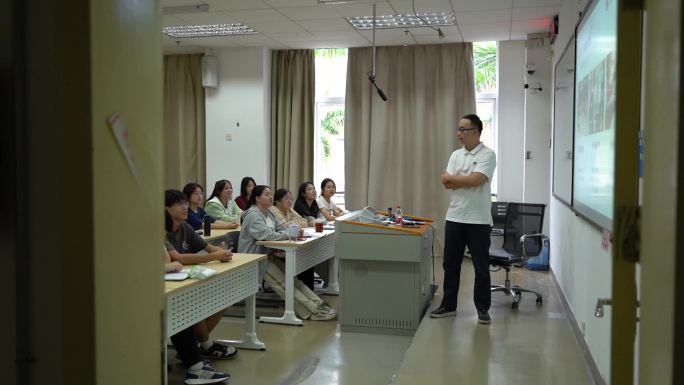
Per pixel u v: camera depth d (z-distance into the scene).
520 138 6.83
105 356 1.11
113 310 1.14
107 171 1.11
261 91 7.35
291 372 3.40
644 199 0.96
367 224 4.06
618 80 0.97
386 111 7.17
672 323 0.82
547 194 6.48
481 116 7.20
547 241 6.05
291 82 7.48
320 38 6.75
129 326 1.20
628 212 0.98
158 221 1.33
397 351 3.78
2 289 1.09
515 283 5.35
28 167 1.08
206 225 4.85
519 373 2.94
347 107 7.30
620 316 1.00
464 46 6.89
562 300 4.50
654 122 0.91
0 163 1.06
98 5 1.08
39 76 1.07
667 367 0.83
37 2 1.07
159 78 1.33
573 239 3.86
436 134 7.07
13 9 1.06
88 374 1.08
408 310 4.10
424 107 7.05
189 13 5.59
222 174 7.57
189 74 7.73
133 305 1.21
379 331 4.17
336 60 7.60
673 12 0.83
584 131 3.23
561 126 4.68
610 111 2.39
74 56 1.05
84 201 1.06
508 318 4.02
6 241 1.08
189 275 2.99
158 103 1.32
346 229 4.11
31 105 1.07
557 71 5.16
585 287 3.28
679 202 0.80
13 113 1.07
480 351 3.29
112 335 1.13
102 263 1.10
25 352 1.09
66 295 1.08
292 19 5.88
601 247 2.74
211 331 3.96
